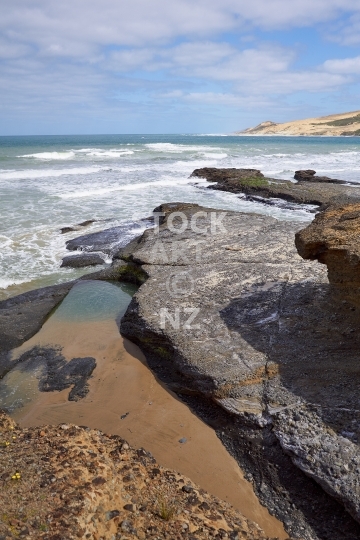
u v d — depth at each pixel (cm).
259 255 956
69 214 1577
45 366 680
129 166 2997
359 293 608
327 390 512
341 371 538
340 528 392
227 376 554
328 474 418
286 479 443
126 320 768
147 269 929
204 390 559
